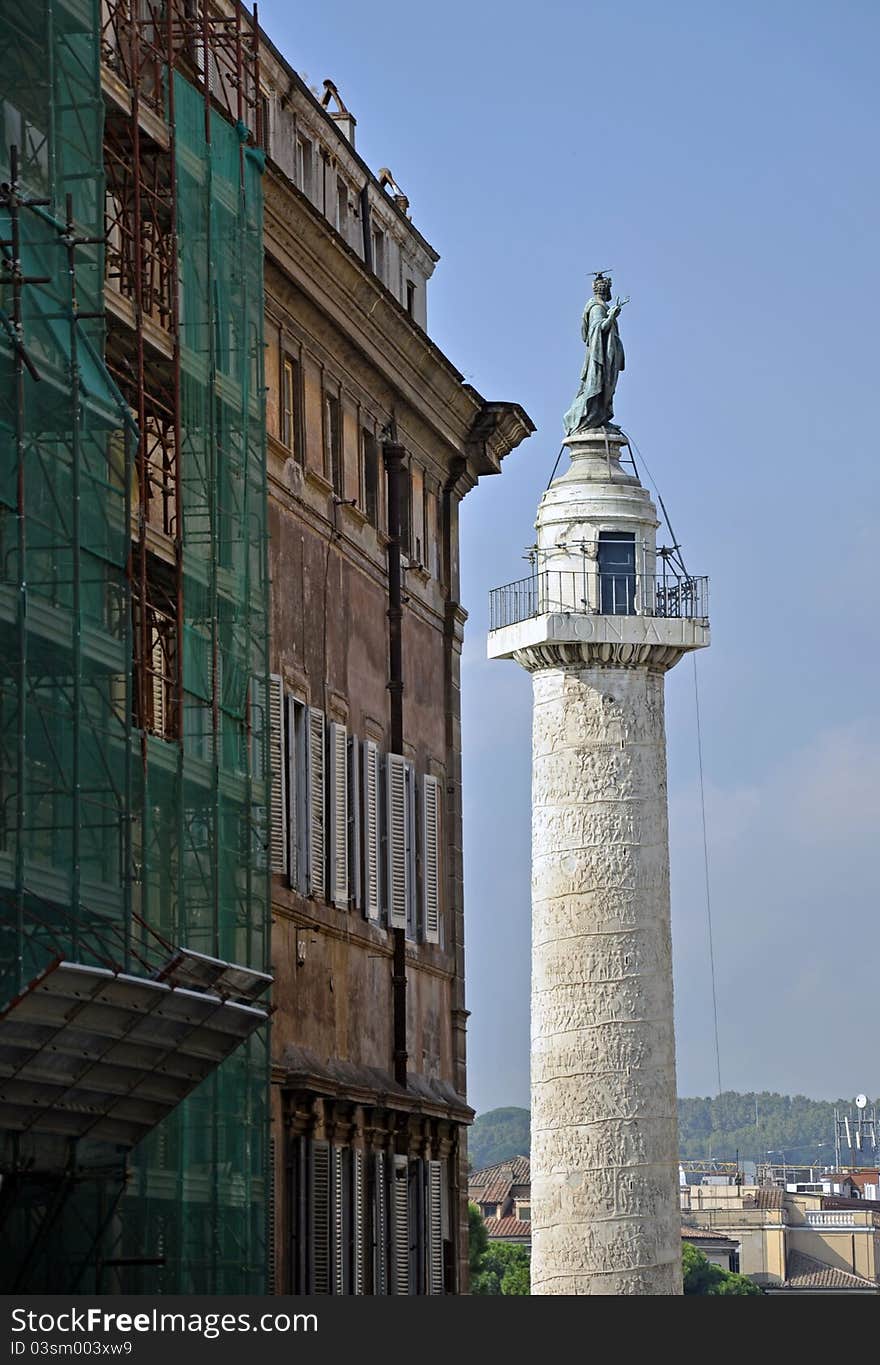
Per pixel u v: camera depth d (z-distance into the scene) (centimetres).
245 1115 4594
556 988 7688
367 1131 5731
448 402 6538
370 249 6328
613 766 7788
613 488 8094
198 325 4622
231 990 3997
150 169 4544
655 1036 7638
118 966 3672
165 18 4494
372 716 6012
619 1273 7506
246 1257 4553
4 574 3700
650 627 7806
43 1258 3934
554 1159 7612
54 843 3738
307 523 5572
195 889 4394
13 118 3916
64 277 3934
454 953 6588
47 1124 3822
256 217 4959
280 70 5588
